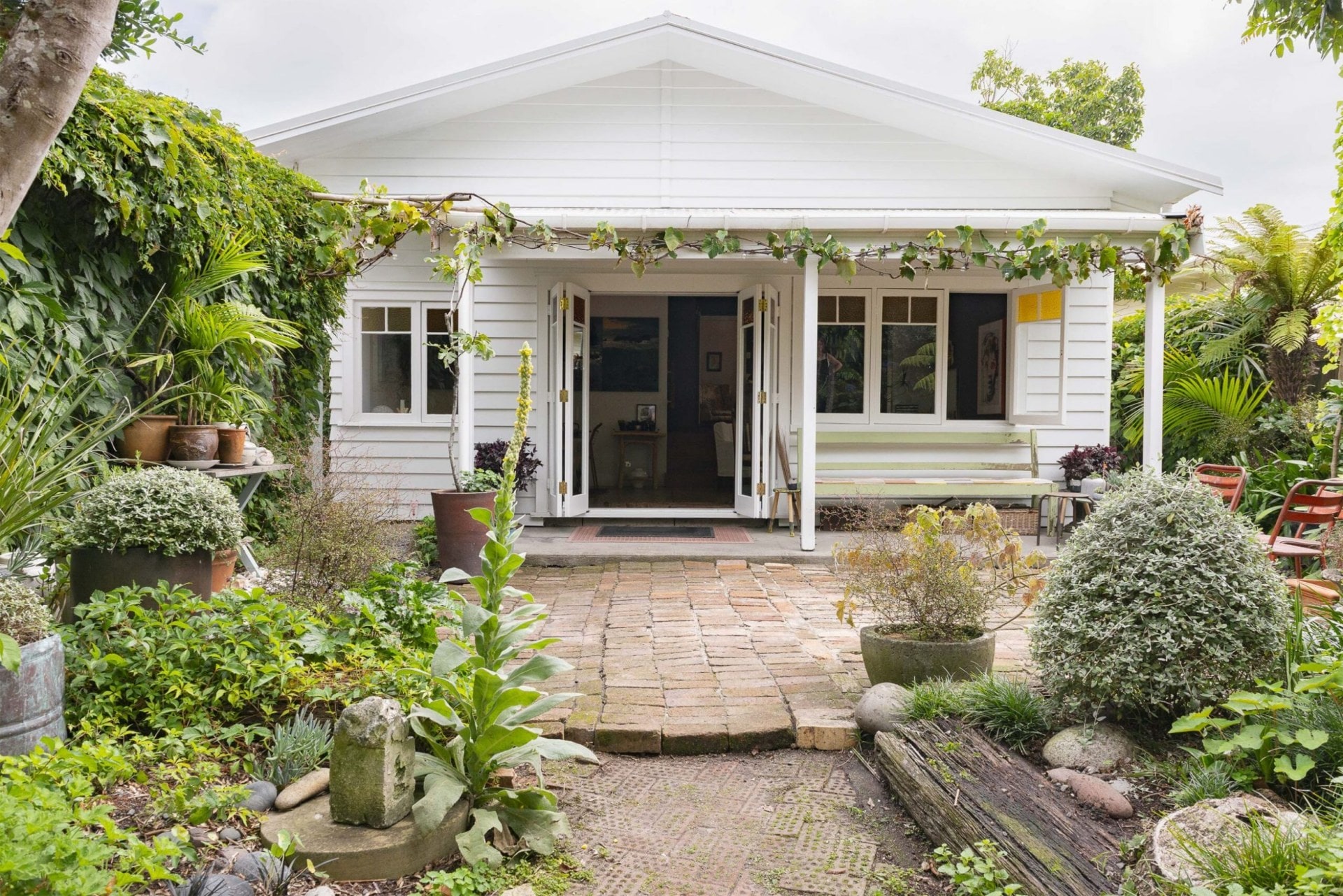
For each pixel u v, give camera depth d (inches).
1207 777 108.0
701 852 111.7
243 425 215.9
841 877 105.7
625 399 563.5
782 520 375.2
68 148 156.9
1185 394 399.9
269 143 343.6
